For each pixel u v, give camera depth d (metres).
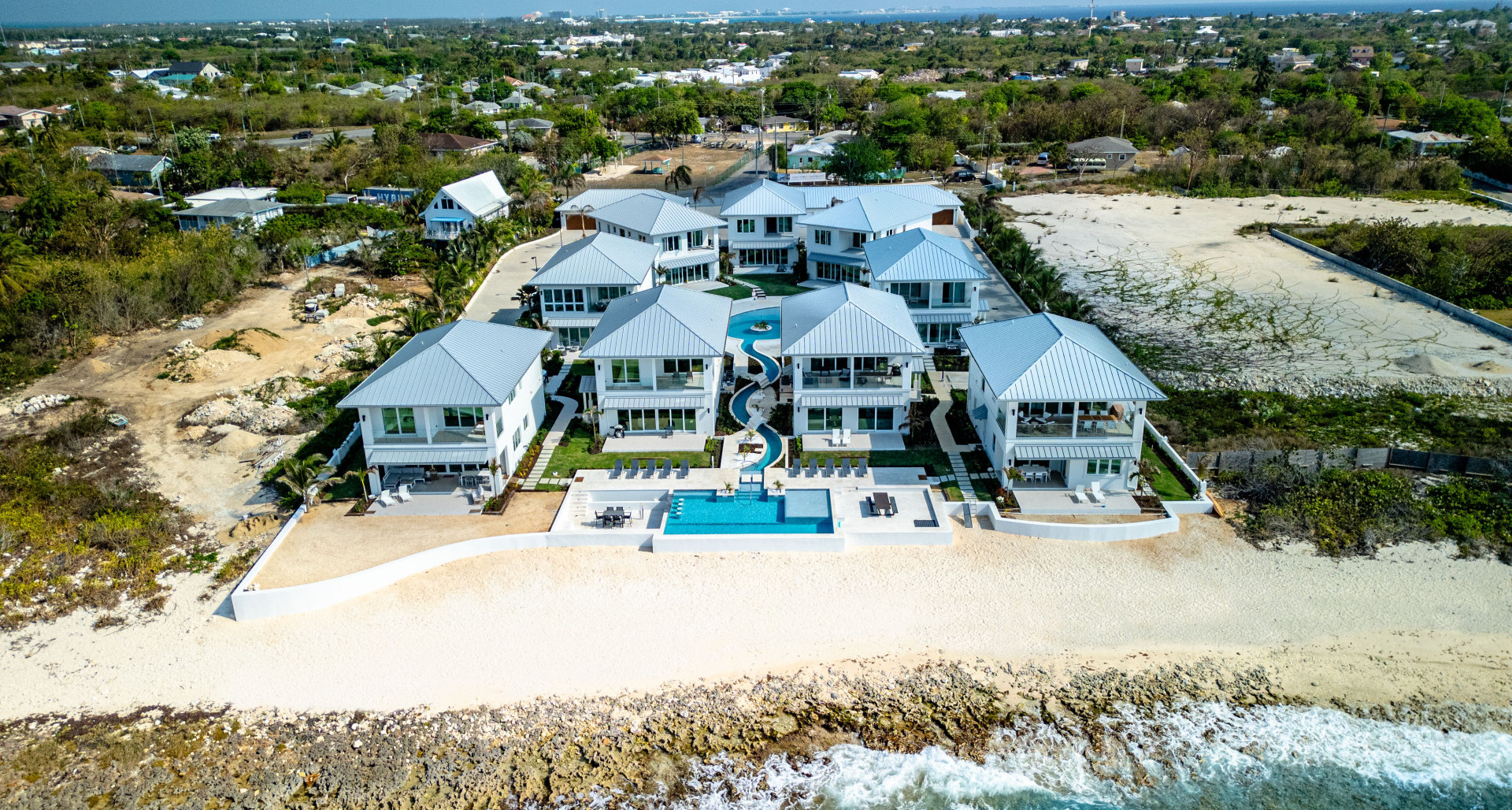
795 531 50.44
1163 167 140.88
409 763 37.12
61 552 49.47
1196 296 86.31
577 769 36.72
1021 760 37.22
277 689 40.91
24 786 36.31
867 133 159.88
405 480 55.19
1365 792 35.53
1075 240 106.19
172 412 65.25
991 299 84.94
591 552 49.69
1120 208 121.44
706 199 129.75
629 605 45.75
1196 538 49.75
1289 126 158.12
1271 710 39.12
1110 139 149.12
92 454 59.84
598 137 162.62
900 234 79.50
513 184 130.00
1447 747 37.28
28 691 40.88
